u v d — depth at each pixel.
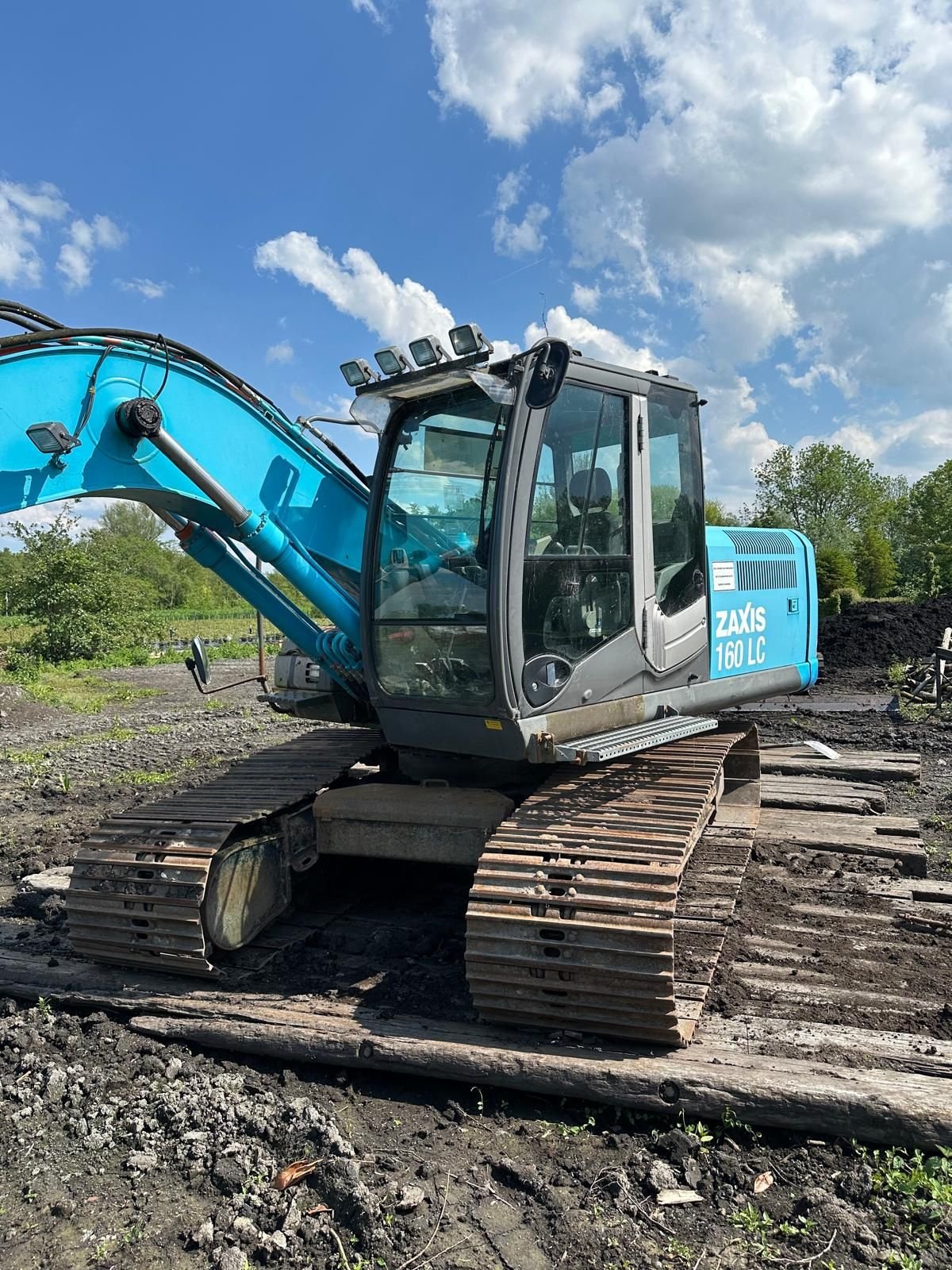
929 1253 2.51
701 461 4.97
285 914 4.79
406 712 4.19
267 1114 3.18
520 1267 2.51
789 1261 2.50
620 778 4.18
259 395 4.27
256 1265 2.55
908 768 8.02
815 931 4.55
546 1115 3.21
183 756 10.34
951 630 14.59
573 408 4.04
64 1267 2.56
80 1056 3.62
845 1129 2.95
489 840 3.64
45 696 15.86
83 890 4.04
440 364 3.80
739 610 5.44
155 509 4.09
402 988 3.96
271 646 28.38
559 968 3.27
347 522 4.54
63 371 3.45
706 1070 3.14
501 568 3.69
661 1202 2.74
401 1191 2.79
